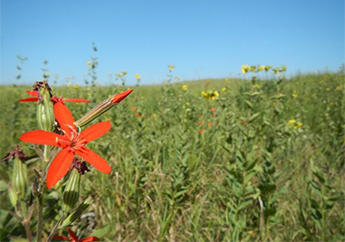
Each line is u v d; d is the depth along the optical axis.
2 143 4.82
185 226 3.10
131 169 3.65
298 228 3.02
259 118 5.53
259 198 3.05
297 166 4.07
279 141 4.46
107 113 5.97
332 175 3.91
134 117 6.30
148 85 14.84
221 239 2.98
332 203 2.80
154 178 3.77
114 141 4.79
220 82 18.80
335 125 5.62
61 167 1.21
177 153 3.69
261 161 4.32
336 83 10.87
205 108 6.80
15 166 1.53
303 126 5.96
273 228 3.05
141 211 3.33
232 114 4.41
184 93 9.24
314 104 8.75
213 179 3.93
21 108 7.07
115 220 3.16
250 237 2.97
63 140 1.30
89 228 2.96
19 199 1.54
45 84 1.37
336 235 2.75
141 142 4.10
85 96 7.69
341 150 4.47
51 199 2.59
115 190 3.48
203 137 4.83
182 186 3.35
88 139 1.36
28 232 1.58
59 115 1.38
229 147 3.64
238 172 3.07
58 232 2.52
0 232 2.35
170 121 6.40
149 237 3.04
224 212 3.25
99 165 1.24
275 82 5.47
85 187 3.50
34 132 1.27
